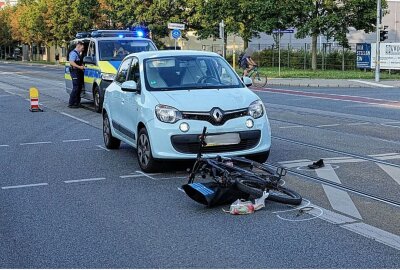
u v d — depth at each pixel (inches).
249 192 261.6
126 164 371.2
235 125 325.4
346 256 199.3
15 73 1765.5
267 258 198.4
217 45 2317.9
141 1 1975.9
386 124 550.9
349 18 1589.6
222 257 200.2
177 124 321.1
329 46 1804.9
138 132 351.3
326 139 461.1
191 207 266.4
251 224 238.1
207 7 1797.5
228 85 361.4
